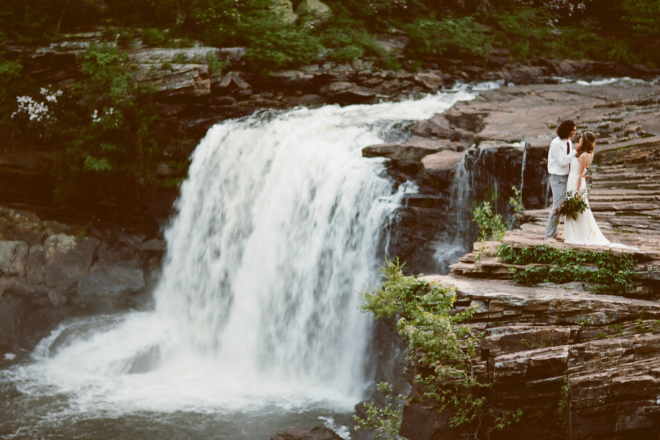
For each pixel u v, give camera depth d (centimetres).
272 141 2156
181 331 2223
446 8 3275
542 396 848
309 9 2892
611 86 2605
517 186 1661
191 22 2673
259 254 2109
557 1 3478
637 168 1488
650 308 863
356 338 1806
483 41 3030
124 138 2309
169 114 2317
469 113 2233
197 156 2319
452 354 858
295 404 1683
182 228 2331
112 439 1468
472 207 1703
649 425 786
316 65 2631
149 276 2397
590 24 3419
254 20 2645
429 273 1703
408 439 893
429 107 2486
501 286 946
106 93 2295
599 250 944
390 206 1789
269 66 2539
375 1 3023
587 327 862
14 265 2262
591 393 802
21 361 2044
